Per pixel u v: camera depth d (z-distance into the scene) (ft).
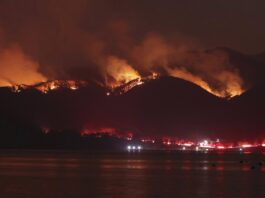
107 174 424.46
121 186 323.57
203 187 318.24
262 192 291.58
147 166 545.85
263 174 426.51
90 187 316.60
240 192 291.17
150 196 272.92
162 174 426.92
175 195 277.44
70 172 447.42
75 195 276.62
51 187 317.01
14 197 268.41
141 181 359.25
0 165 550.77
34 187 316.40
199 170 479.00
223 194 281.95
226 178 384.88
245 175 415.85
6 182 350.23
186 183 344.90
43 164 576.61
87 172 446.19
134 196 272.72
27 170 469.57
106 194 280.92
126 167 526.98
